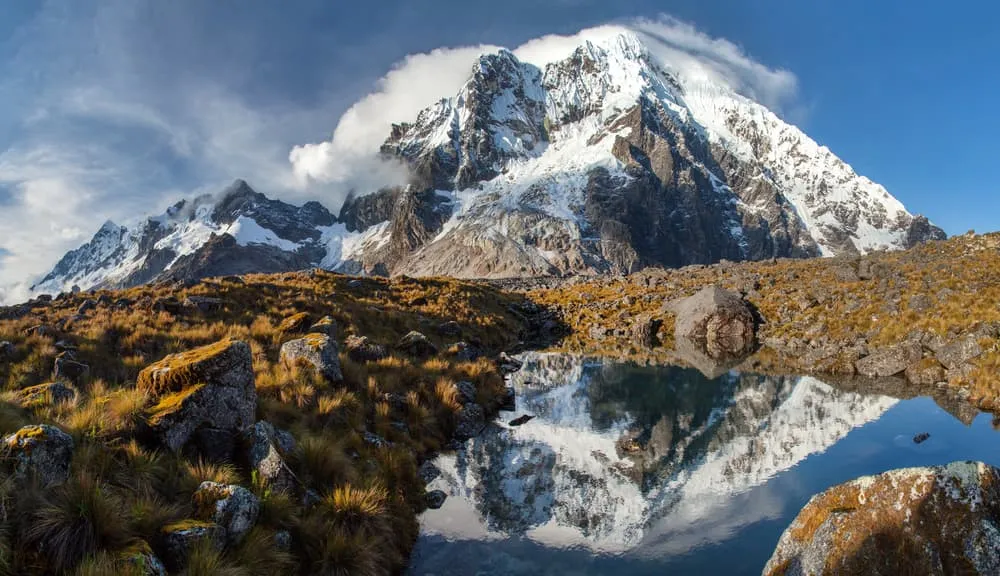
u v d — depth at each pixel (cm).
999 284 2738
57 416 877
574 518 1155
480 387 2233
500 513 1186
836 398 2112
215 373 995
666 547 1015
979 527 578
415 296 4372
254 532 759
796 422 1811
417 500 1225
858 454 1440
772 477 1327
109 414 874
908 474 655
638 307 5372
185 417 919
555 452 1600
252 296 3011
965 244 3847
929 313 2708
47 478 658
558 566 962
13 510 584
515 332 4753
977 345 2183
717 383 2581
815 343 3180
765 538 1027
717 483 1311
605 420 1973
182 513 736
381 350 2150
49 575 554
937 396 2039
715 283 5272
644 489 1302
